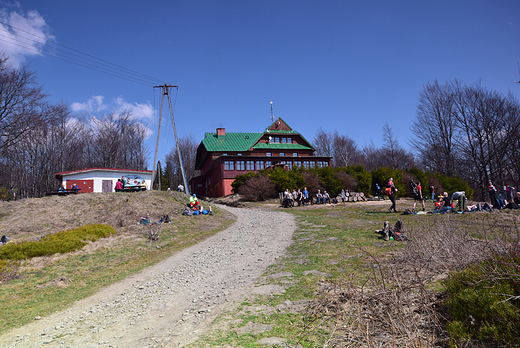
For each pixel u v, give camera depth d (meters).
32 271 11.96
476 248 4.86
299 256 9.79
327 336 4.18
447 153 43.28
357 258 8.45
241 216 23.97
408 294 4.23
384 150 65.88
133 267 12.34
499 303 3.51
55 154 45.91
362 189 35.09
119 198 25.14
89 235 16.70
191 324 5.69
